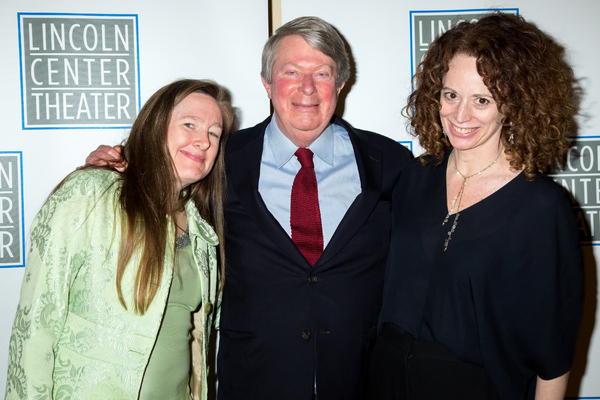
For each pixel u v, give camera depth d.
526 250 1.07
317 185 1.46
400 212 1.34
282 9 1.93
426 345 1.16
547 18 1.97
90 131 1.87
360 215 1.38
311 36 1.35
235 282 1.42
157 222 1.08
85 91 1.86
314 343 1.34
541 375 1.11
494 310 1.11
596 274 1.98
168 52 1.89
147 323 1.05
